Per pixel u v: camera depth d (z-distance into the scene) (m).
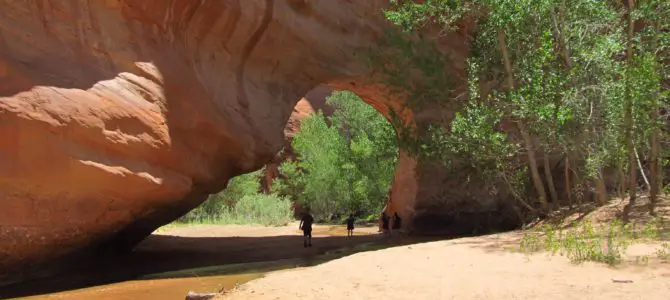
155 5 10.85
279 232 23.41
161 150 10.20
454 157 17.94
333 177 36.47
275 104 15.48
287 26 14.98
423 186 19.61
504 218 18.38
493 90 15.52
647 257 6.35
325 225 32.06
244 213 30.41
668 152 12.12
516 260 7.34
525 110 13.16
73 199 9.00
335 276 7.12
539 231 11.55
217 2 12.43
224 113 12.60
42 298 7.88
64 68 8.94
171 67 11.04
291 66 16.02
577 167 15.24
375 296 5.76
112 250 11.98
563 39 13.31
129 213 10.35
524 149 16.55
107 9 10.04
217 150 12.25
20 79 8.18
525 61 14.05
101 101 9.16
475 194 18.94
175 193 10.82
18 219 8.38
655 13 12.16
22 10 8.59
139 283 9.15
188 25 12.23
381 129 34.12
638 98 11.13
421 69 19.00
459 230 19.34
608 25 13.55
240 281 8.91
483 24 15.64
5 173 7.97
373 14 18.08
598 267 6.20
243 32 13.74
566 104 12.82
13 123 7.95
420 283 6.23
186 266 11.78
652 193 11.02
